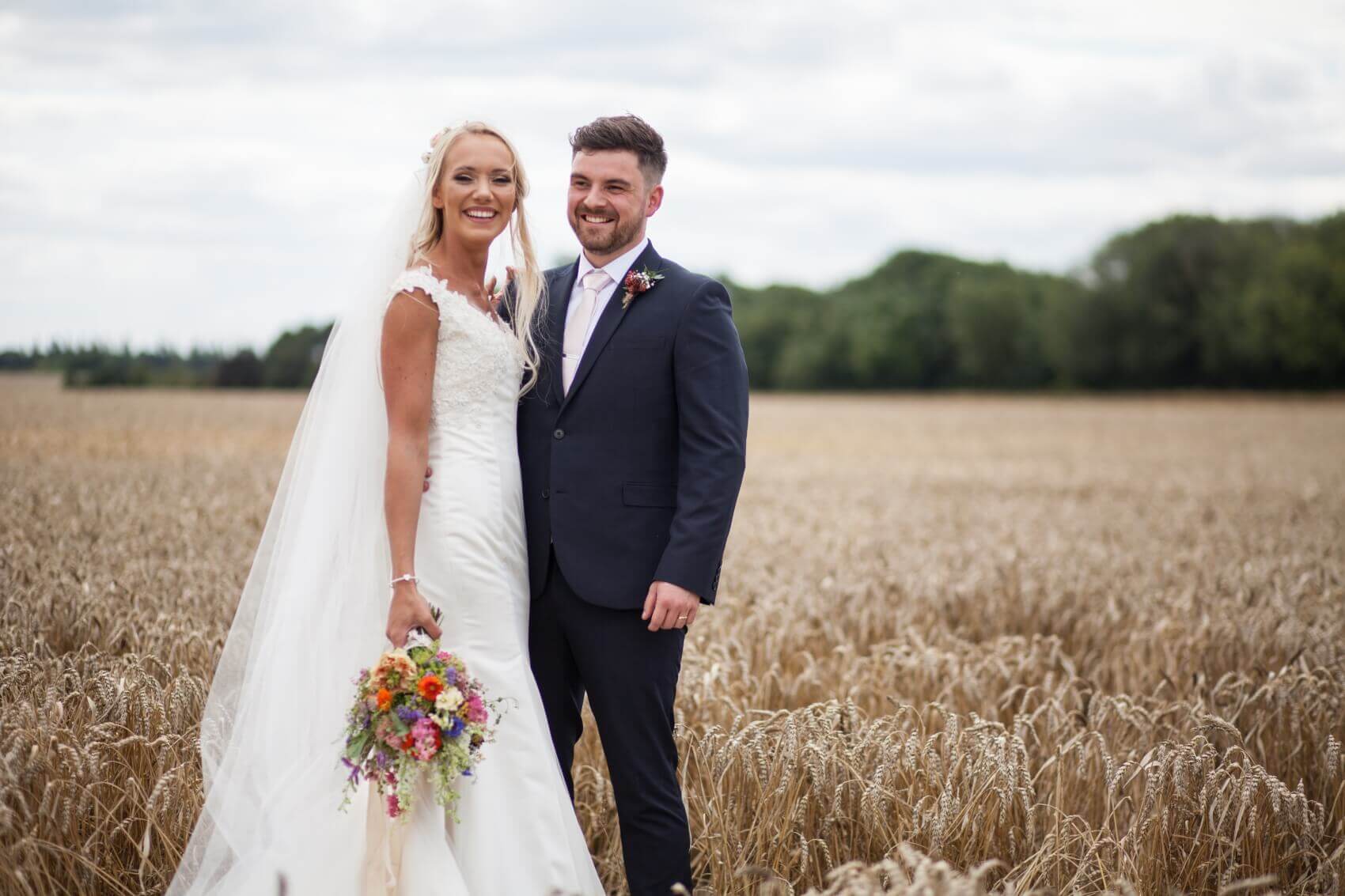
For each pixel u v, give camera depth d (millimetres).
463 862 3324
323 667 3496
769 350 95750
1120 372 81062
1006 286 89125
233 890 3283
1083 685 5918
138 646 4934
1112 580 8305
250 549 8258
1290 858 3889
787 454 26641
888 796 3789
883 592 7414
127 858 3645
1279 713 4871
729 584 7562
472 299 3627
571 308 3834
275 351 55938
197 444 21531
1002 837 3840
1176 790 3877
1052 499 16406
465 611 3480
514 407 3709
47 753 3482
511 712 3467
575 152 3775
